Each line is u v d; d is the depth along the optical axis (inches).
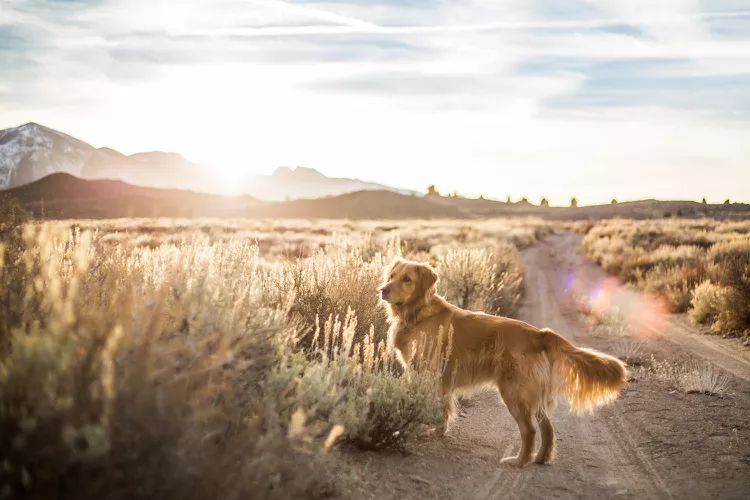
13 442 96.6
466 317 237.1
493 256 716.7
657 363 381.1
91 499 103.8
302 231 1777.8
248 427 135.0
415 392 218.1
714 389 308.3
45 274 149.1
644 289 745.6
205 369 125.6
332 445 175.5
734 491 183.6
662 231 1569.9
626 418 272.2
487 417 281.6
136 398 107.4
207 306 151.5
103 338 115.8
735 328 468.1
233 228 1606.8
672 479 197.9
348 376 214.7
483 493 183.3
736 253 760.3
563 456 224.8
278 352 184.4
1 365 105.4
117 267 168.6
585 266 1128.2
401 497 173.2
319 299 291.3
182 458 110.3
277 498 128.4
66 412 100.3
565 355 215.3
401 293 244.4
